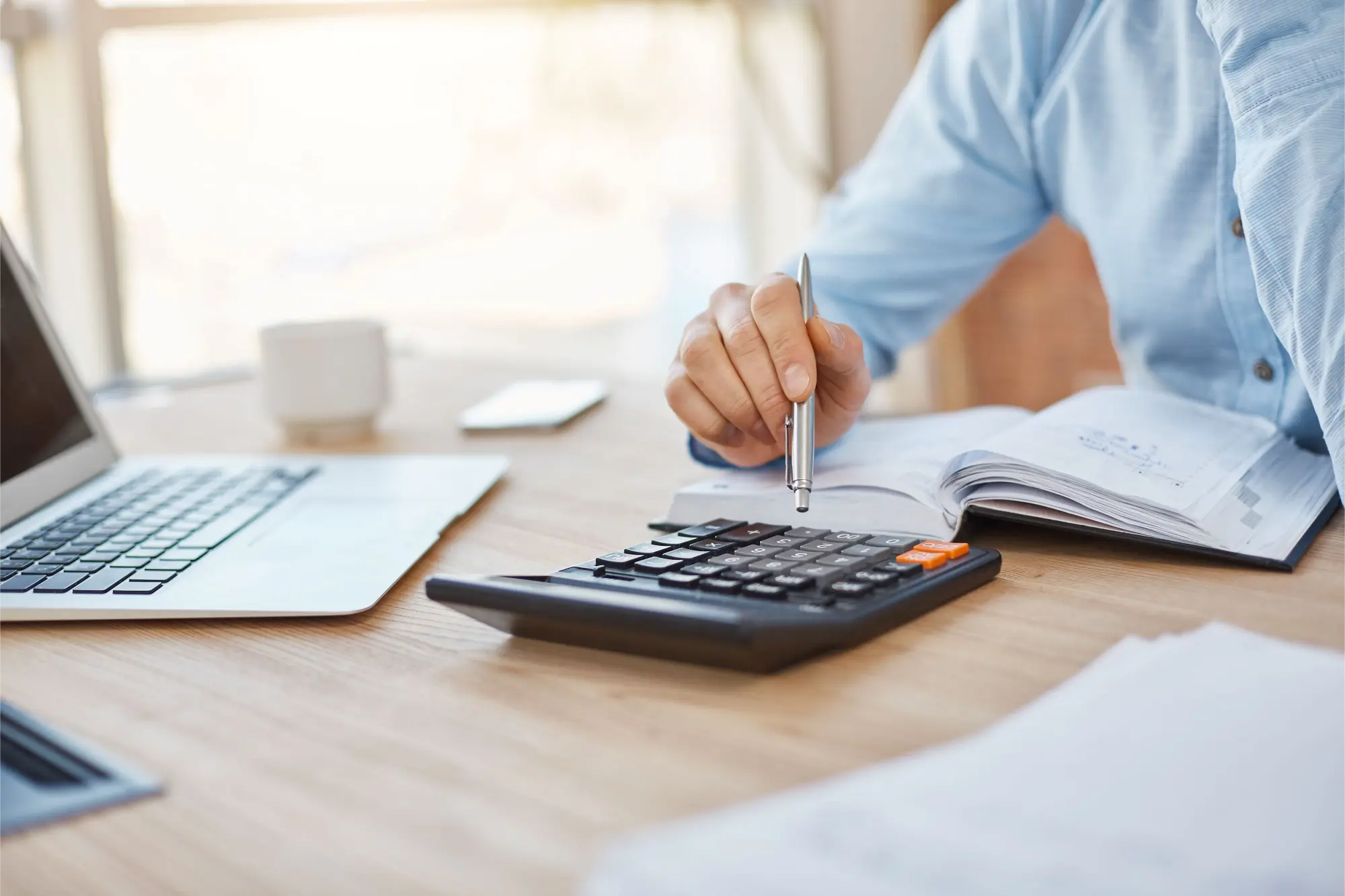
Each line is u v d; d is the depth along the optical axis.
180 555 0.67
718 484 0.73
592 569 0.56
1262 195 0.66
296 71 2.29
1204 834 0.30
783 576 0.53
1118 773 0.34
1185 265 0.86
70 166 2.04
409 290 2.54
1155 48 0.86
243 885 0.34
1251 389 0.84
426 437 1.05
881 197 1.05
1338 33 0.66
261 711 0.47
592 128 2.69
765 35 2.80
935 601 0.54
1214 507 0.62
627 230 2.79
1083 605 0.54
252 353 2.33
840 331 0.72
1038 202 1.04
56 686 0.51
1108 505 0.61
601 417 1.09
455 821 0.38
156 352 2.18
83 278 2.08
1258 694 0.38
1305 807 0.32
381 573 0.63
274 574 0.63
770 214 2.92
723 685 0.47
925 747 0.41
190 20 2.11
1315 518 0.64
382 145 2.43
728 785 0.39
